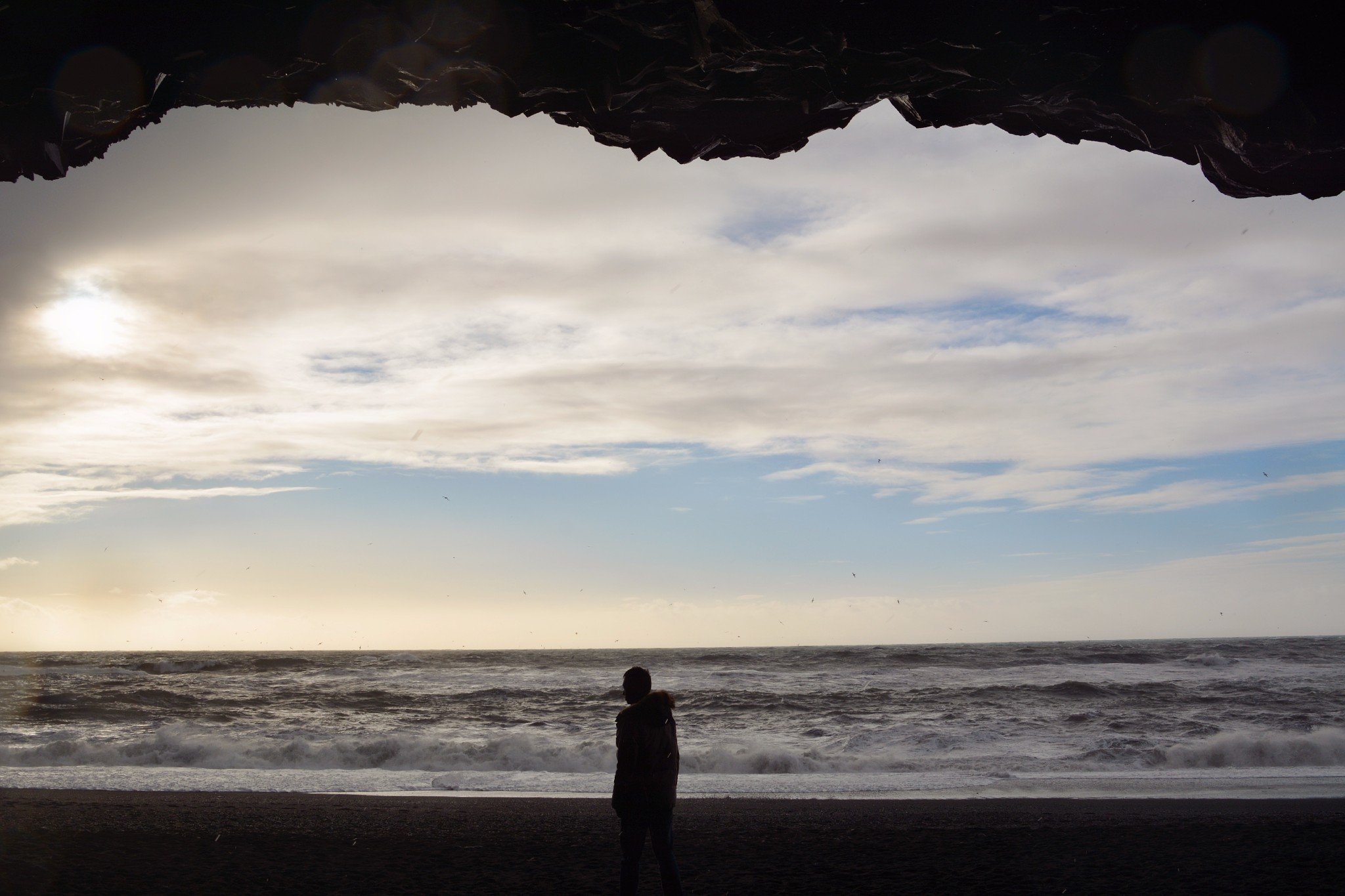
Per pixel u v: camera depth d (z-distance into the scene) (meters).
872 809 12.48
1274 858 8.70
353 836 10.18
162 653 179.75
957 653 67.75
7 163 6.05
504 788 15.30
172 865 8.41
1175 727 21.86
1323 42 5.32
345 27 5.29
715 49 5.45
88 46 5.28
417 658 86.75
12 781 16.06
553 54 5.51
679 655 85.00
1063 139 6.49
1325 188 6.52
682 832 10.48
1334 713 24.48
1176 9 5.26
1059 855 8.93
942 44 5.39
